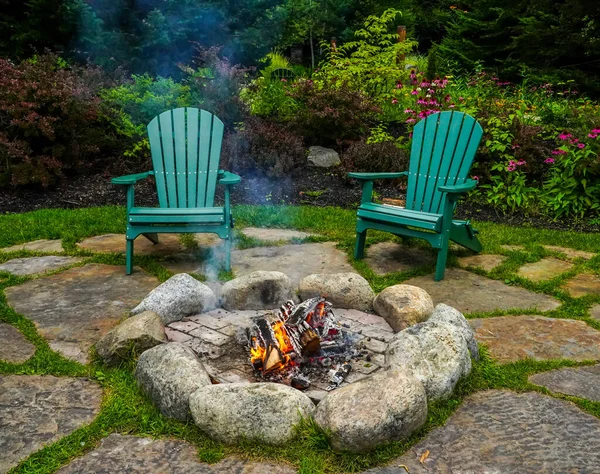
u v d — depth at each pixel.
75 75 7.32
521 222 5.90
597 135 6.09
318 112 7.62
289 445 2.10
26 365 2.68
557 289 3.85
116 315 3.32
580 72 10.86
